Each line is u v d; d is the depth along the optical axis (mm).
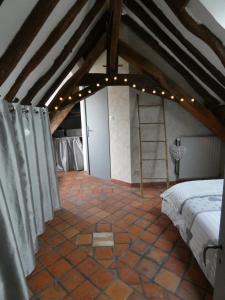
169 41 2559
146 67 2883
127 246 2080
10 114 1703
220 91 2885
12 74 1590
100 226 2461
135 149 3625
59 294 1543
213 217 1639
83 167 5078
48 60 2086
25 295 1426
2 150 1505
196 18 1842
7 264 1362
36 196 2238
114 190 3607
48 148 2775
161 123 3580
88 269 1786
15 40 1289
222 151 3756
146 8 2365
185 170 3760
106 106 3904
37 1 1229
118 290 1562
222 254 969
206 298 1477
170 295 1511
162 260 1872
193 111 3270
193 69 2764
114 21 1964
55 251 2033
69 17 1699
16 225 1615
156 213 2746
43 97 2740
